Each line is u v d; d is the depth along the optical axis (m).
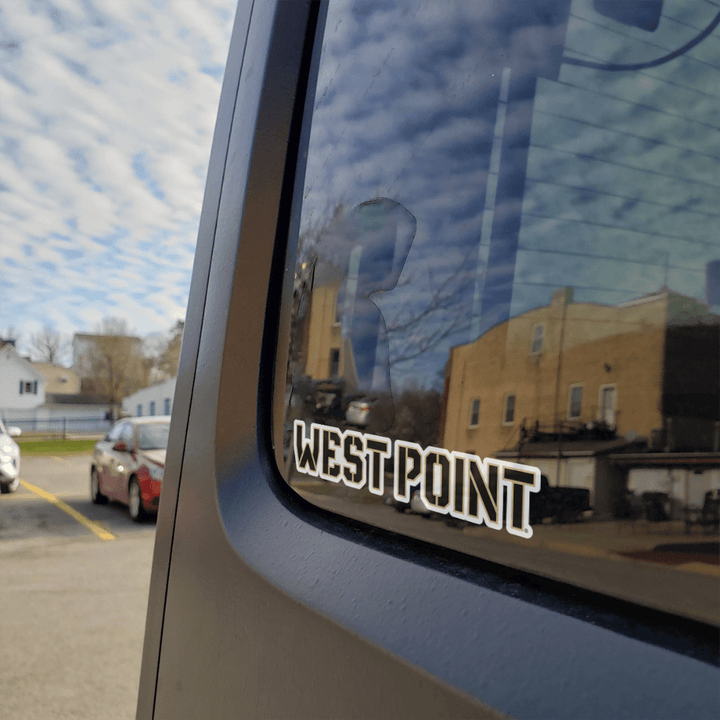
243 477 0.96
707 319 0.47
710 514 0.45
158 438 9.56
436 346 0.69
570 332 0.56
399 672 0.63
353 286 0.81
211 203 1.14
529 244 0.62
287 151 0.97
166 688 1.07
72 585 5.94
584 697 0.49
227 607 0.92
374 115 0.83
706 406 0.46
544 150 0.62
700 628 0.46
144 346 65.81
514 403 0.60
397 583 0.68
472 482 0.63
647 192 0.53
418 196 0.75
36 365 72.00
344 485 0.79
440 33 0.76
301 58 0.98
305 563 0.80
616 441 0.51
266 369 0.95
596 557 0.52
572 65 0.61
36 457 22.14
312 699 0.74
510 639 0.56
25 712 3.50
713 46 0.52
